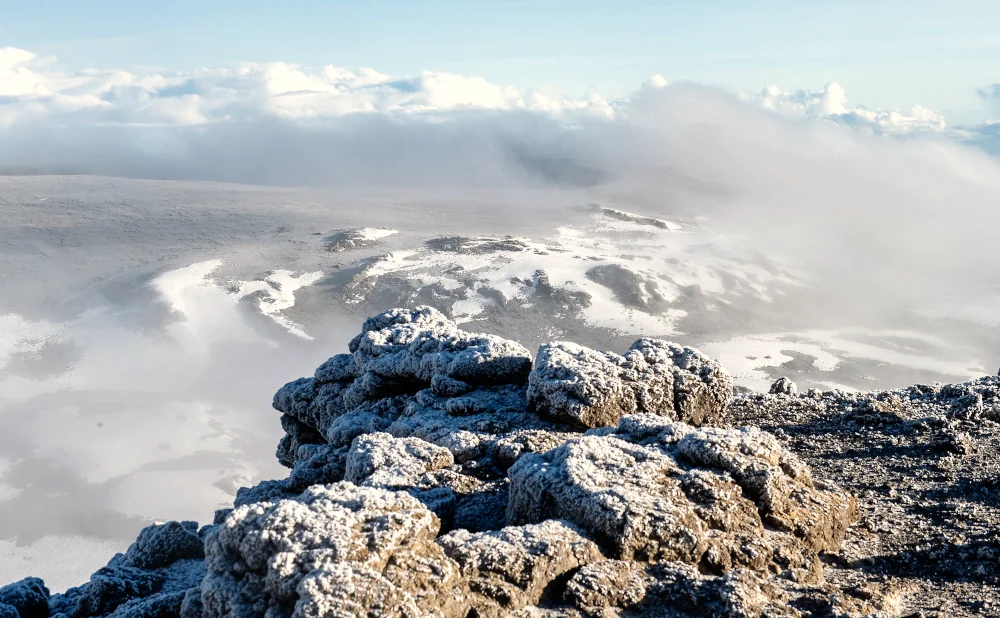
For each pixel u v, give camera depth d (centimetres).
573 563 1137
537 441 1686
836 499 1449
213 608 1063
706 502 1308
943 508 1515
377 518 1102
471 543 1120
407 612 961
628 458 1400
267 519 1077
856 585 1211
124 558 1634
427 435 1866
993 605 1160
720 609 1074
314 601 946
